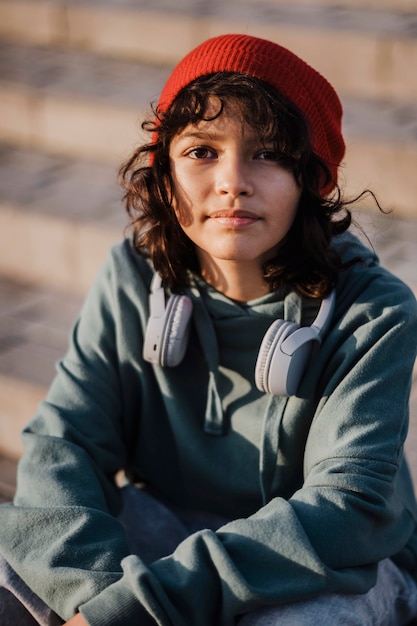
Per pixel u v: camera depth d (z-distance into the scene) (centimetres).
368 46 359
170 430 180
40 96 379
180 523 178
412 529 167
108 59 427
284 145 147
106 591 144
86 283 326
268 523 144
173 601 142
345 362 155
